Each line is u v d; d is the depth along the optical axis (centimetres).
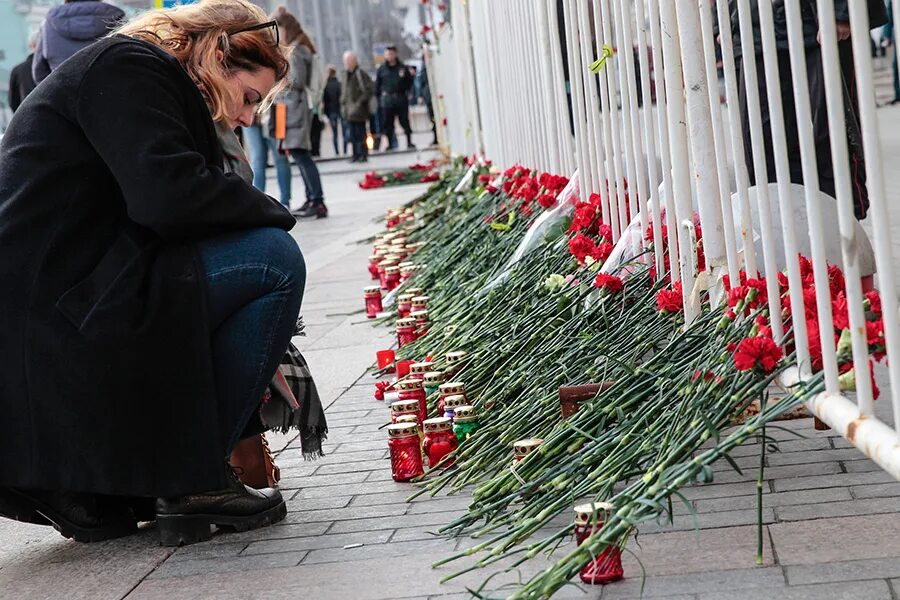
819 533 268
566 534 259
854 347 248
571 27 539
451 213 884
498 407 380
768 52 283
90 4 758
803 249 385
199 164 307
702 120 355
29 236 309
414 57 3769
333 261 993
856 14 220
